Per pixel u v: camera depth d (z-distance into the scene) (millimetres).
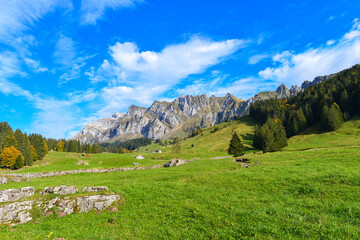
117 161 79125
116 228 15578
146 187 25734
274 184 22641
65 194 21781
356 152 43281
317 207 15672
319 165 30219
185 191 23406
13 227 16484
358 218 13023
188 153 109688
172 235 13406
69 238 13711
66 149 198500
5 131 135875
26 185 36000
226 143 150000
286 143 100812
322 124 117625
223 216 15609
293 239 11203
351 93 127688
